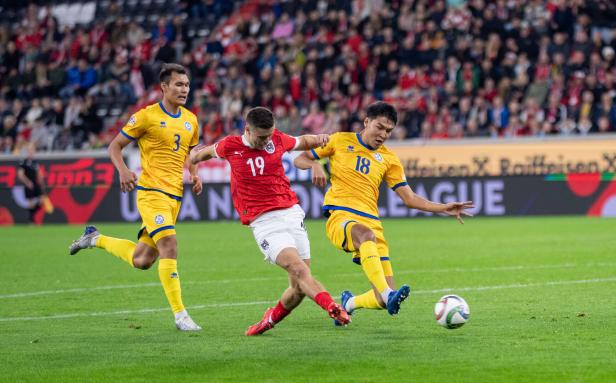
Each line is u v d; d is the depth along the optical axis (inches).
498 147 2564.0
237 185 900.0
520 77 2765.7
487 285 1259.8
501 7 3004.4
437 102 2783.0
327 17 3117.6
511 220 2450.8
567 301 1084.5
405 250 1775.3
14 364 776.9
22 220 2787.9
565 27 2901.1
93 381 711.1
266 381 697.6
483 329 903.7
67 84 3282.5
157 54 3198.8
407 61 2974.9
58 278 1445.6
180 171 1005.2
